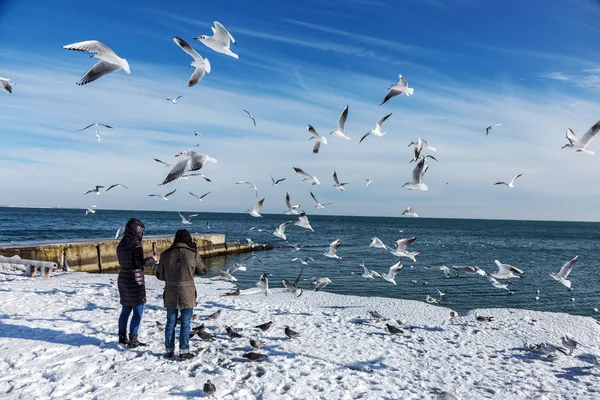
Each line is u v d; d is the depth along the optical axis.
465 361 8.55
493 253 51.59
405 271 31.95
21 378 6.11
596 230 159.38
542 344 9.29
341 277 28.50
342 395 6.32
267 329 9.73
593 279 31.86
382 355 8.66
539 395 6.93
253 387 6.39
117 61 6.61
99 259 30.94
